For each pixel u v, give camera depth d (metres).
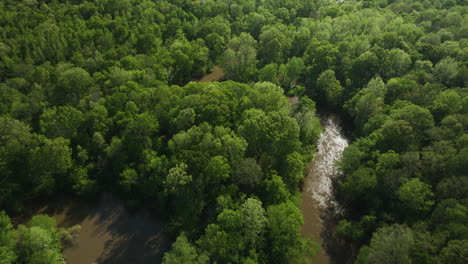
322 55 155.88
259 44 181.88
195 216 92.31
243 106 113.12
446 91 113.25
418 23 195.12
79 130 111.69
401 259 71.62
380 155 100.00
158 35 179.62
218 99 107.81
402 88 124.88
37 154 96.12
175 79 162.00
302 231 98.25
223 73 176.50
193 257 74.50
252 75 160.50
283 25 197.38
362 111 129.00
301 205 106.31
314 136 121.50
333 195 110.62
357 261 83.75
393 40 156.50
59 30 153.25
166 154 105.38
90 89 122.25
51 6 174.88
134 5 196.25
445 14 191.88
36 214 99.81
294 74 157.00
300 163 101.69
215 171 87.88
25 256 78.25
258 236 83.06
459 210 72.56
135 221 99.75
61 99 119.19
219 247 76.94
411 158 91.00
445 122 99.38
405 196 83.62
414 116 103.44
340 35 177.00
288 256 81.19
